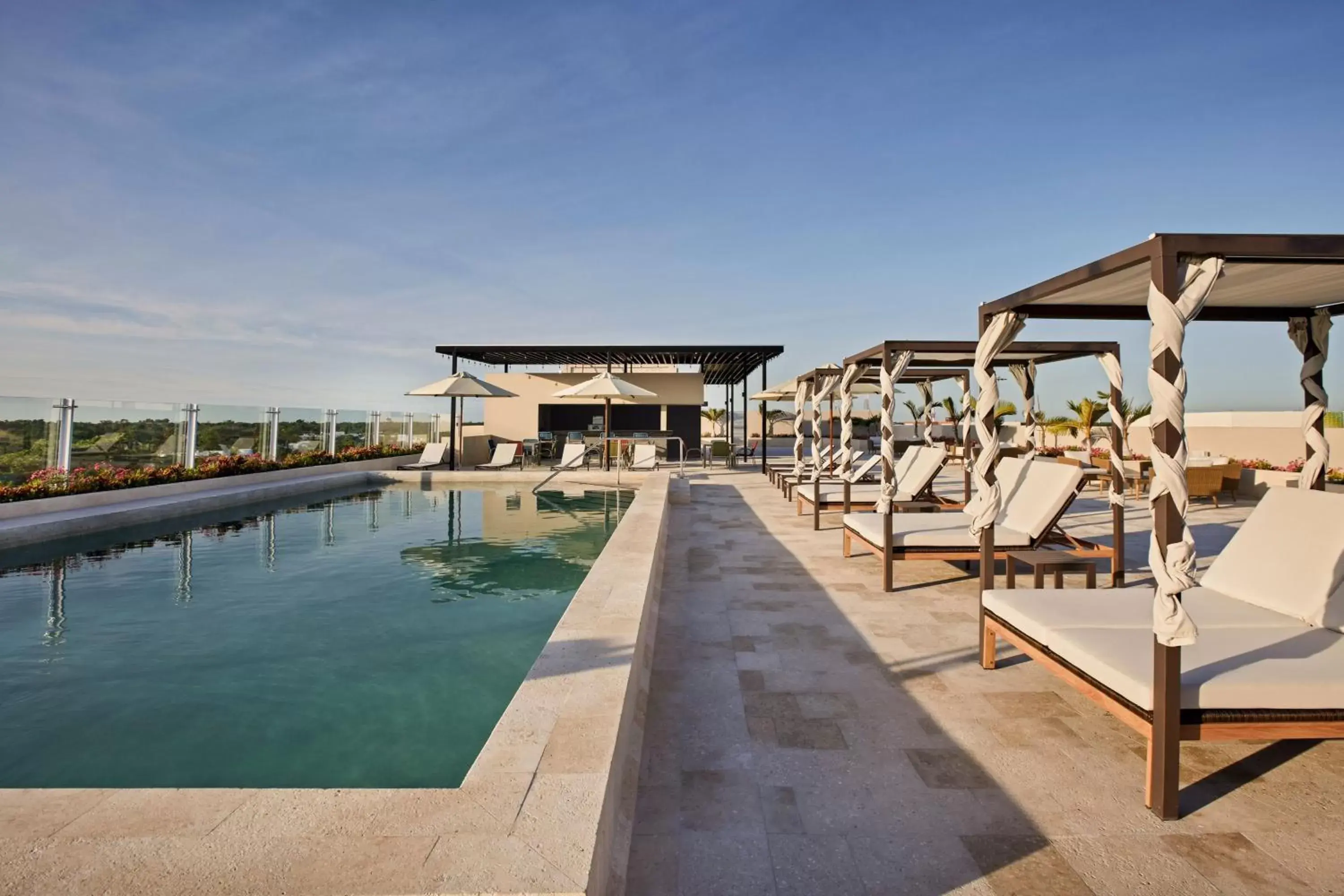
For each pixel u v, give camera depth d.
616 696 2.22
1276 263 2.55
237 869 1.29
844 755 2.53
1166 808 2.11
